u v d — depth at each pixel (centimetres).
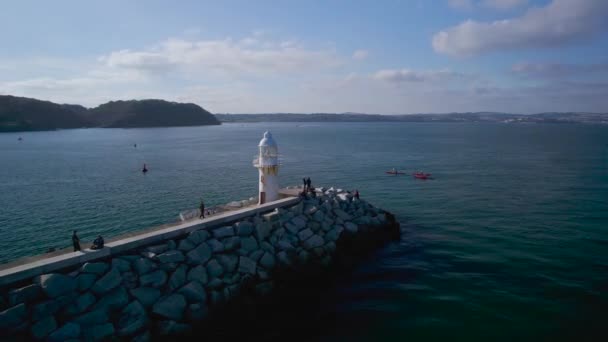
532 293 2003
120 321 1531
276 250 2280
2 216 3706
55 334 1395
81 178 6022
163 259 1805
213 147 11969
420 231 3141
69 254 1653
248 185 5322
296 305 1964
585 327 1689
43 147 12138
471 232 3056
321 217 2772
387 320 1803
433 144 12569
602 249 2581
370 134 19725
